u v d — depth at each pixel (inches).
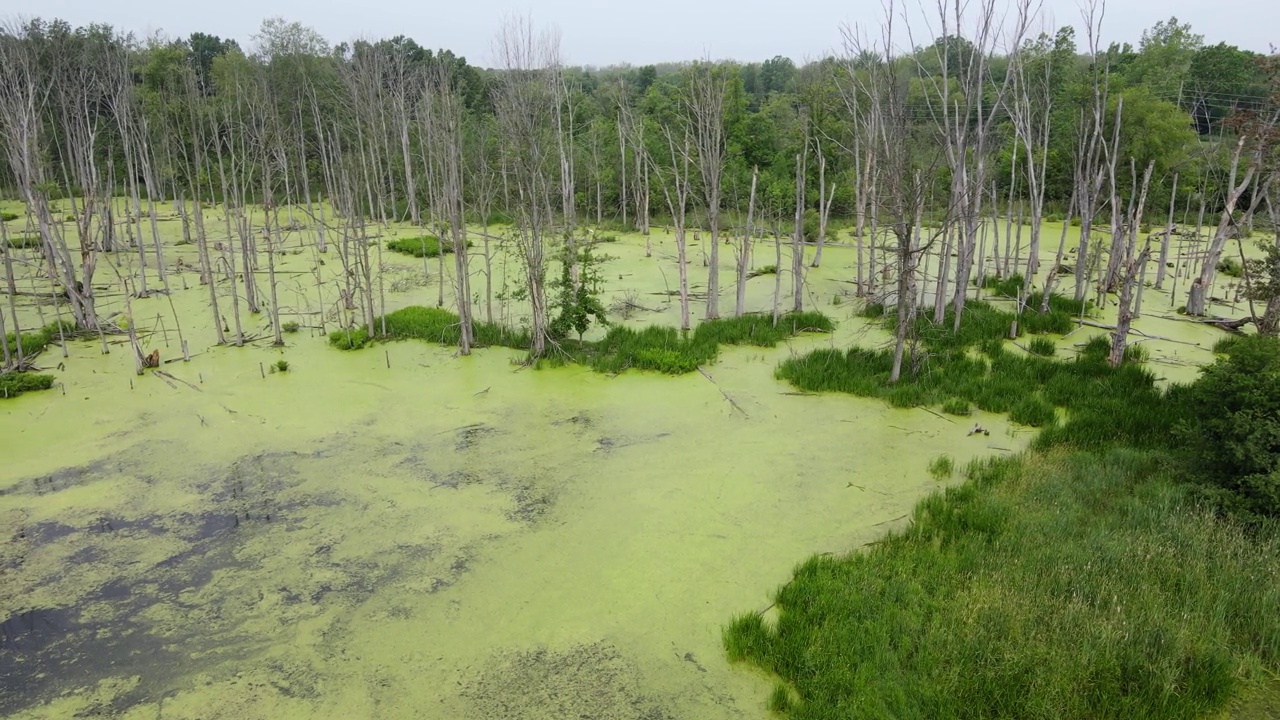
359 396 623.8
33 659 328.2
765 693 303.0
